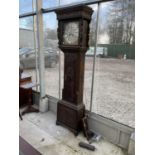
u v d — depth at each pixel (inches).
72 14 78.7
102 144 89.5
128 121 84.8
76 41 82.7
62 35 87.5
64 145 88.0
